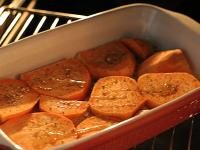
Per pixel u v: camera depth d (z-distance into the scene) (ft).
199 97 1.80
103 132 1.57
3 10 2.29
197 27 2.09
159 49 2.20
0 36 2.16
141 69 2.07
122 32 2.20
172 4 2.71
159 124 1.76
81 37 2.08
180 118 1.84
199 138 1.92
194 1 2.72
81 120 1.86
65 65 2.03
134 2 2.68
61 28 2.01
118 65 2.06
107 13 2.11
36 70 1.99
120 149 1.70
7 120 1.80
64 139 1.71
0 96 1.87
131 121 1.62
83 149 1.54
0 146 1.54
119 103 1.88
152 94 1.93
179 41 2.13
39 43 1.98
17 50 1.93
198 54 2.06
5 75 1.94
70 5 2.58
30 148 1.65
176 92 1.93
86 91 1.98
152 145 1.85
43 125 1.77
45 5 2.56
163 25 2.17
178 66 2.05
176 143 1.89
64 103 1.89
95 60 2.07
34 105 1.88
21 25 2.22
